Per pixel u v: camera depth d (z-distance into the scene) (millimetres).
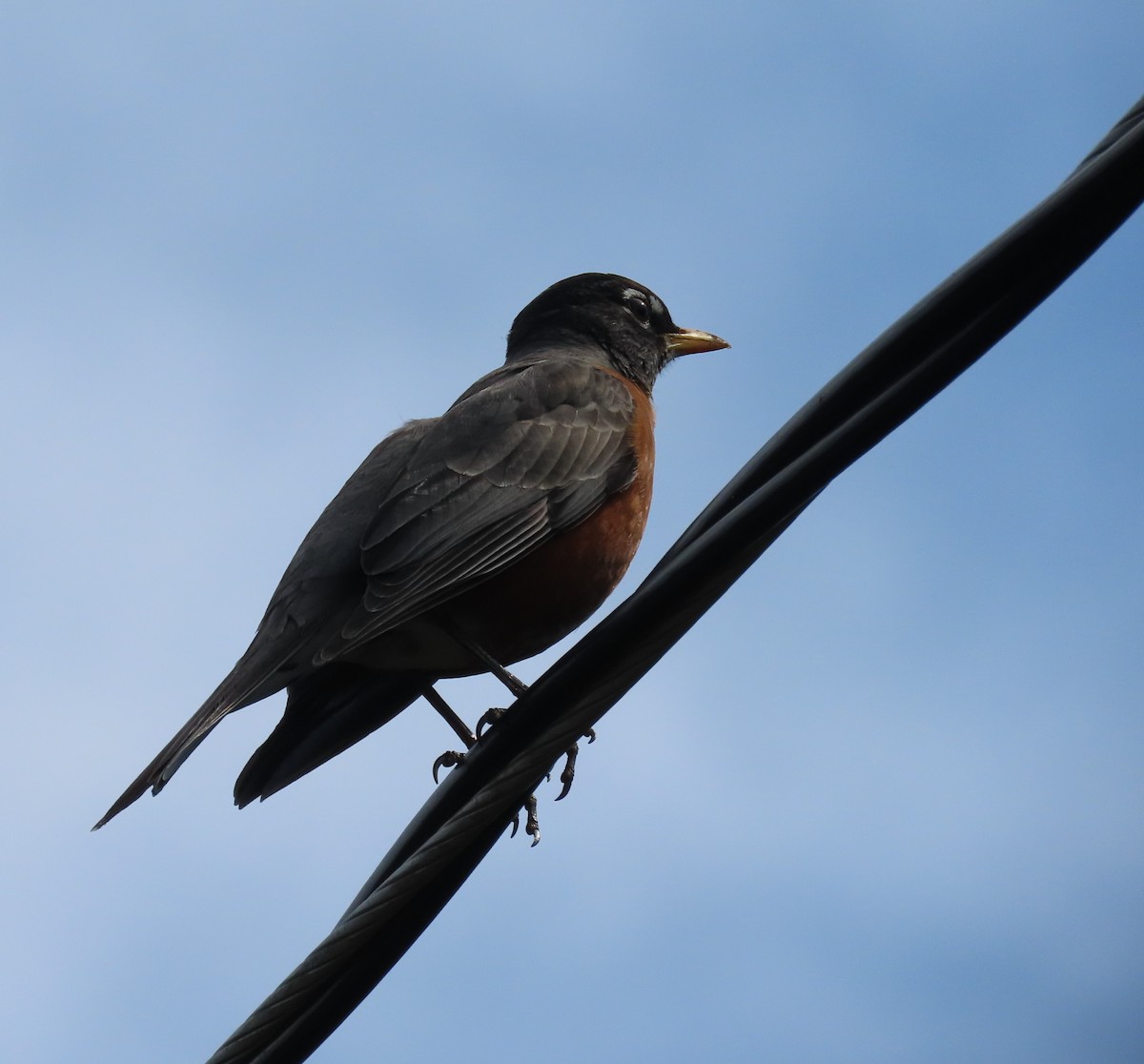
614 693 6461
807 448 5781
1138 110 5047
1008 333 5363
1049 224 5137
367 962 6551
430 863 6445
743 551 5914
